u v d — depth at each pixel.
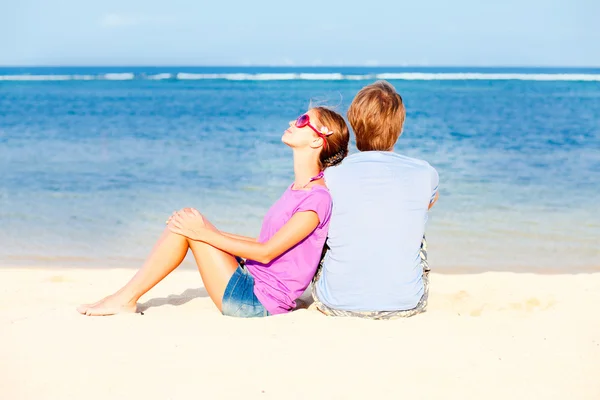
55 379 2.66
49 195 8.38
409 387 2.65
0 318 3.48
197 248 3.50
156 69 118.88
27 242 6.38
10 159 11.13
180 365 2.81
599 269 5.70
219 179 9.41
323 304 3.56
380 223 3.40
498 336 3.25
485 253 6.14
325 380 2.69
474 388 2.65
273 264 3.54
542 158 11.44
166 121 18.52
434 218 7.36
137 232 6.77
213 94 32.94
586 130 15.88
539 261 5.92
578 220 7.30
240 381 2.67
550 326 3.43
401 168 3.45
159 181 9.29
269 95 31.84
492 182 9.29
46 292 4.33
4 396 2.50
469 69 125.69
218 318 3.46
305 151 3.52
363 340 3.12
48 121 18.41
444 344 3.10
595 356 3.00
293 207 3.43
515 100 27.83
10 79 54.84
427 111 22.14
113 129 16.30
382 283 3.41
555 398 2.58
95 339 3.10
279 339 3.12
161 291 4.50
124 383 2.63
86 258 5.89
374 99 3.48
